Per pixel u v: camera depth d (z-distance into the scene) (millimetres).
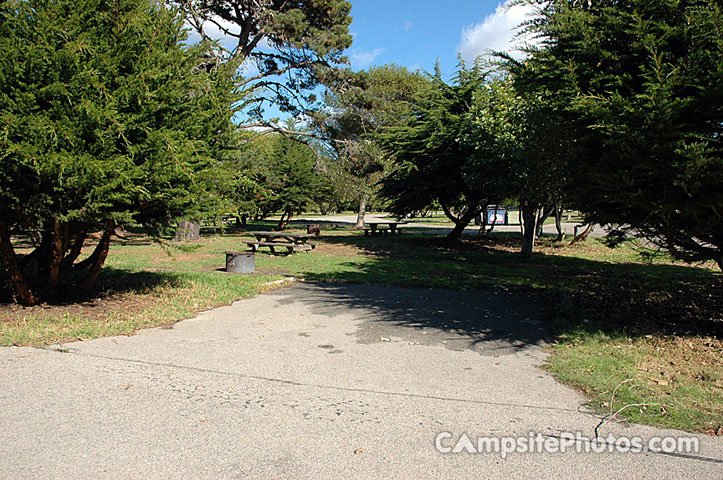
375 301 8414
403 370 4824
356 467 2959
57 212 5992
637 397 4070
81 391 4105
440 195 20438
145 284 9289
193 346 5570
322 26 21797
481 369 4871
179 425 3500
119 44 6656
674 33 5117
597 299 8430
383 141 21656
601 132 5129
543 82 6512
